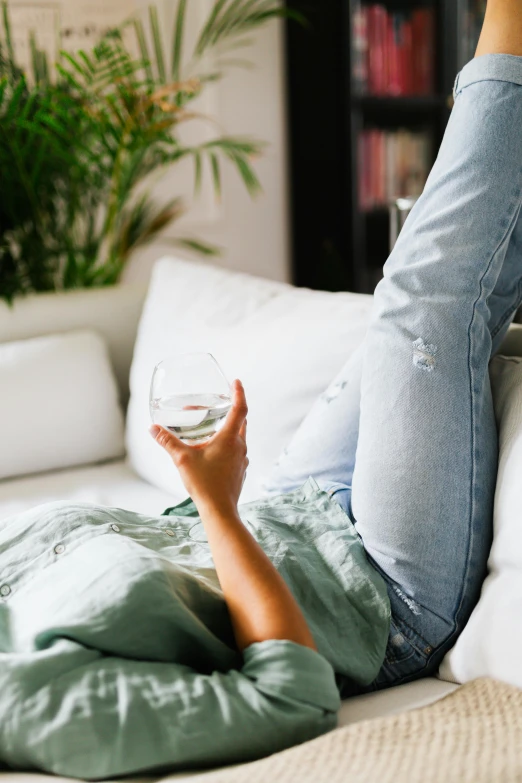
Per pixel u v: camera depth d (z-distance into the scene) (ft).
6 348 6.61
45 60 8.21
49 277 8.62
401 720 2.56
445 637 3.37
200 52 9.66
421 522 3.36
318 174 11.52
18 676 2.51
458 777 2.20
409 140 11.96
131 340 7.30
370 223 11.84
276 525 3.53
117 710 2.48
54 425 6.40
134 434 6.26
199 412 2.99
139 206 9.39
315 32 11.12
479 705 2.69
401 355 3.50
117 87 8.09
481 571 3.43
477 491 3.43
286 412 4.98
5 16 7.97
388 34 11.30
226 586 2.84
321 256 11.71
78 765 2.41
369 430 3.54
